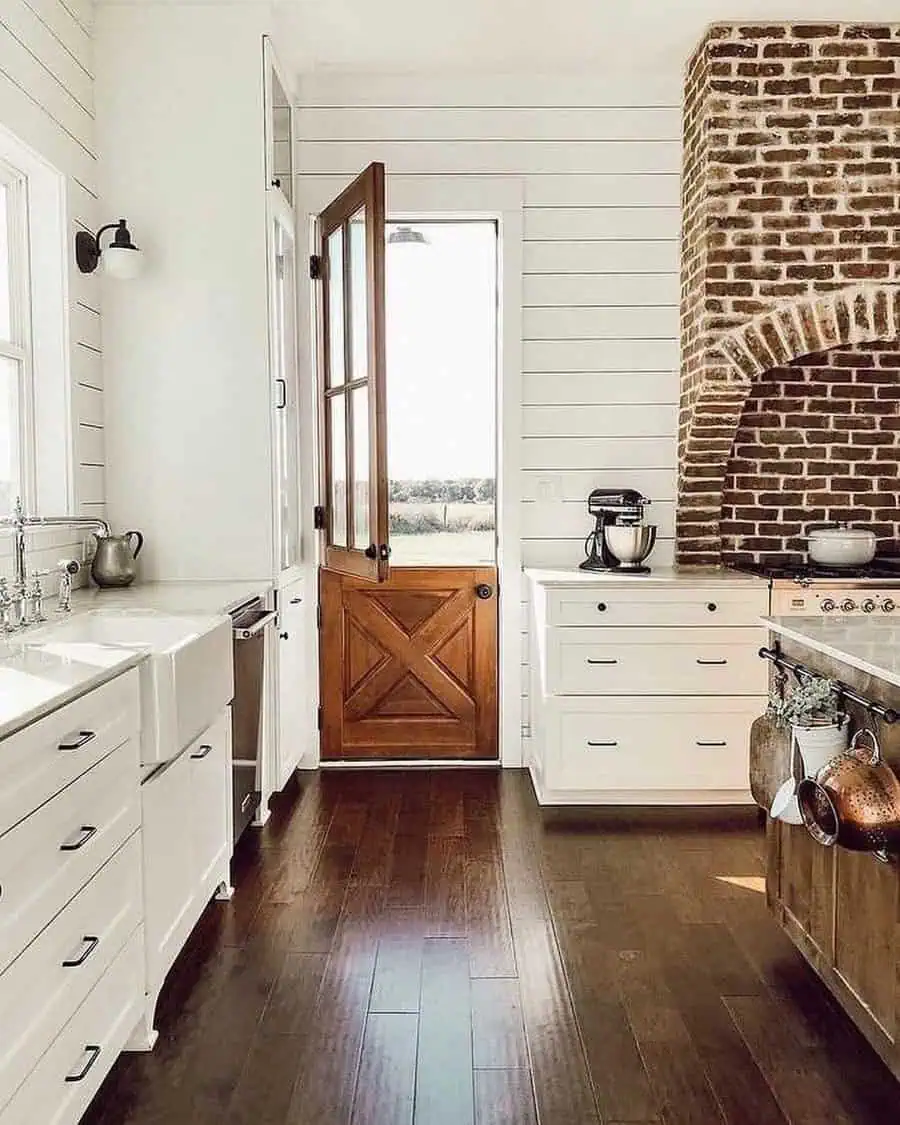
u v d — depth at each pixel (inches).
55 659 85.2
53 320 135.9
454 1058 89.1
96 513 149.4
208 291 151.3
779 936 113.7
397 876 130.7
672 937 113.3
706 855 138.9
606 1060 89.0
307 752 181.9
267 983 102.3
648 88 175.9
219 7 148.5
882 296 162.1
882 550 182.5
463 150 175.9
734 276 162.2
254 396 152.4
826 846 95.0
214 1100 83.0
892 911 81.7
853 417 181.0
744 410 180.9
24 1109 63.4
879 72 159.3
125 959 83.7
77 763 73.2
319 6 148.9
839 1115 81.2
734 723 158.7
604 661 157.8
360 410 154.3
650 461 180.4
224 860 120.3
